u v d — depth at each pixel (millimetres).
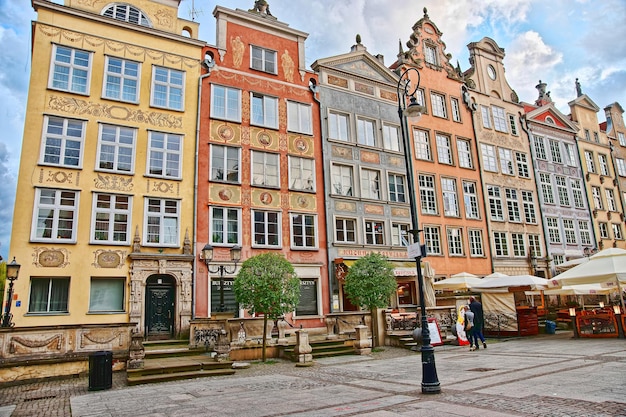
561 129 37875
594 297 32281
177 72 21109
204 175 20578
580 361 12234
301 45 25234
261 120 22984
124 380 12070
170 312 18656
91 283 17453
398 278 25422
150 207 19188
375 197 26109
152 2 21406
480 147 31906
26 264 16406
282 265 15328
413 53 30672
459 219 29156
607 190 39875
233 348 15172
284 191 22625
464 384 9758
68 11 19000
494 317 21797
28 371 12070
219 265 19688
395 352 17031
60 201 17516
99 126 18781
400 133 28203
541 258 32438
